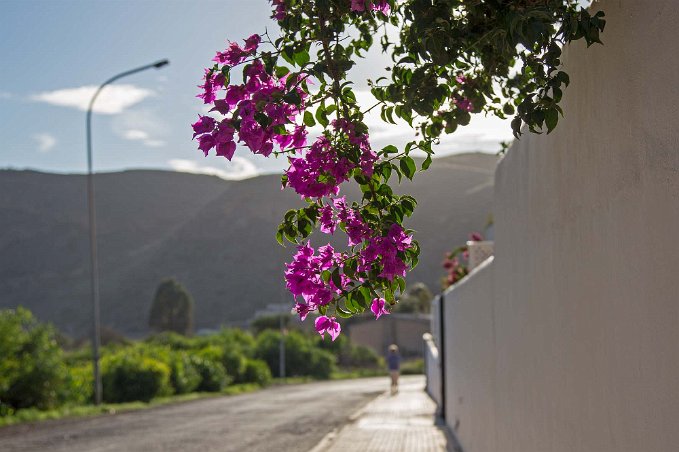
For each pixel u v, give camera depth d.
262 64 3.74
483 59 4.63
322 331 4.21
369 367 80.50
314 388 46.38
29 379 25.69
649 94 3.22
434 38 3.73
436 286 143.50
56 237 190.12
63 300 169.25
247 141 3.64
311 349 65.94
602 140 3.95
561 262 5.01
